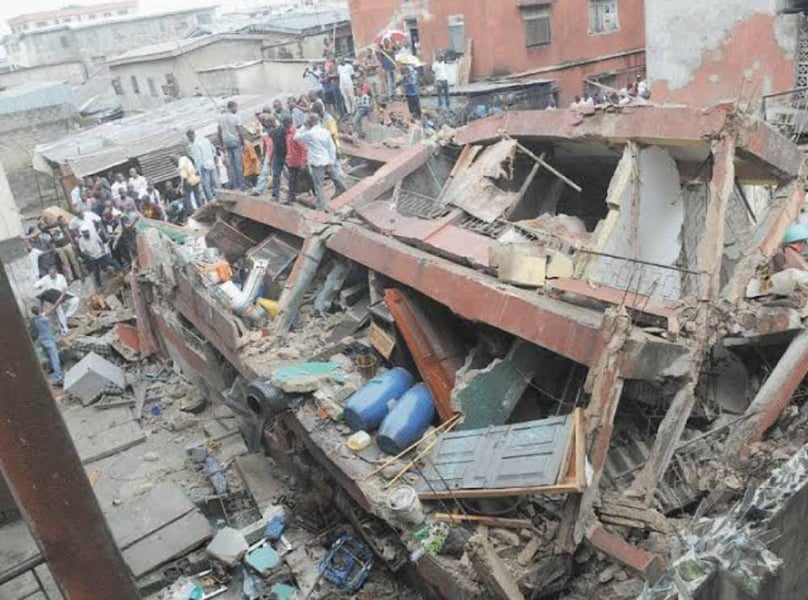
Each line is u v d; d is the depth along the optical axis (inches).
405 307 353.1
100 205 705.6
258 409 362.6
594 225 437.4
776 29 608.1
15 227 590.6
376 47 957.8
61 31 2007.9
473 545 243.1
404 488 280.4
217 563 339.0
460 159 450.6
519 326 296.7
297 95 979.3
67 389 512.7
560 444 258.7
